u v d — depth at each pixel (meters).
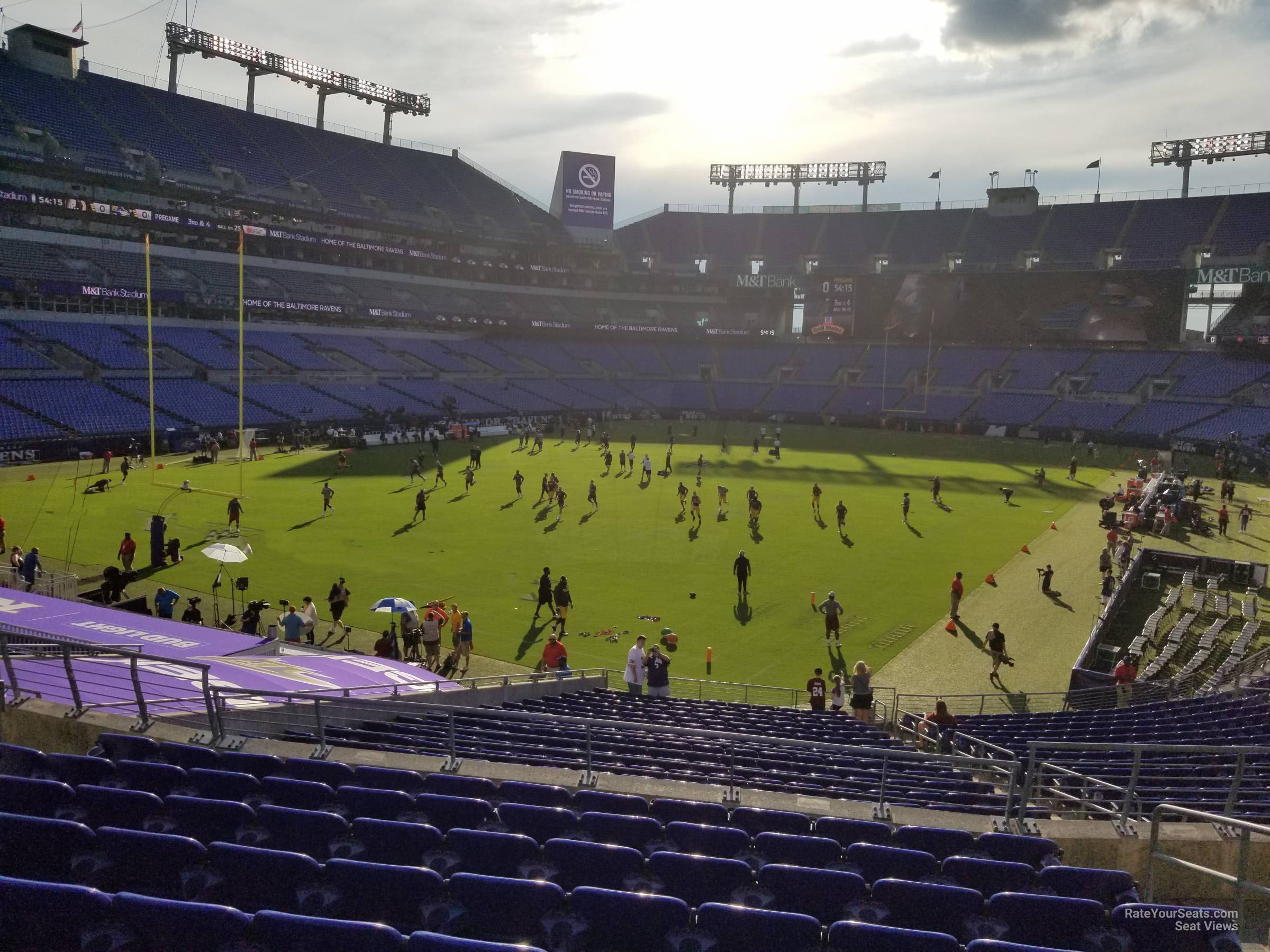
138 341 62.09
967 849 8.62
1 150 56.75
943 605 29.00
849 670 23.52
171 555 30.45
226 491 43.31
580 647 24.55
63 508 37.66
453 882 6.68
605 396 87.06
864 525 40.09
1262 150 78.25
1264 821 9.52
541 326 87.31
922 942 6.13
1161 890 9.07
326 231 77.19
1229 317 73.19
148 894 6.96
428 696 15.11
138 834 6.91
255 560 31.59
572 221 92.94
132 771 8.84
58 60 66.81
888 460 59.78
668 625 26.56
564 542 35.81
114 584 24.52
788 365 89.50
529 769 10.55
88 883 6.93
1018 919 6.87
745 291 96.19
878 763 14.24
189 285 66.62
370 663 18.55
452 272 87.19
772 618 27.45
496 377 83.81
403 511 40.34
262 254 74.00
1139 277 72.75
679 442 68.38
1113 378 73.12
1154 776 12.51
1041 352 79.12
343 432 61.88
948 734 15.23
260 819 7.79
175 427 56.19
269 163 75.75
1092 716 17.97
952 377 80.56
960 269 85.31
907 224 91.12
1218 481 52.94
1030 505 45.19
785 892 7.28
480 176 93.50
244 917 5.76
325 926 5.68
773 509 43.25
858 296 83.69
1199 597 28.44
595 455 59.56
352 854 7.64
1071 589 30.75
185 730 10.80
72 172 59.88
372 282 80.88
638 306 96.38
